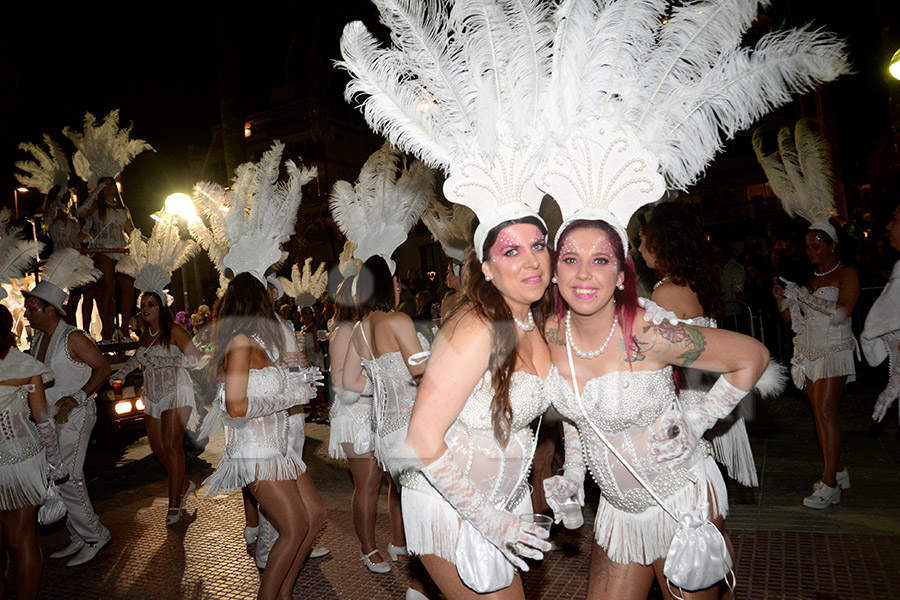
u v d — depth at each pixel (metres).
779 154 4.89
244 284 3.40
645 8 2.14
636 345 2.17
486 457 2.14
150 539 5.05
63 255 4.75
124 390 8.99
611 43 2.17
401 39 2.17
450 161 2.19
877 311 3.23
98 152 9.88
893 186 10.50
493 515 2.01
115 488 6.78
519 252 2.04
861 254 8.61
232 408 3.10
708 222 23.95
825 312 4.36
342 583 3.93
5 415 3.51
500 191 2.12
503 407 2.07
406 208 4.28
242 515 5.45
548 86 2.18
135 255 6.49
